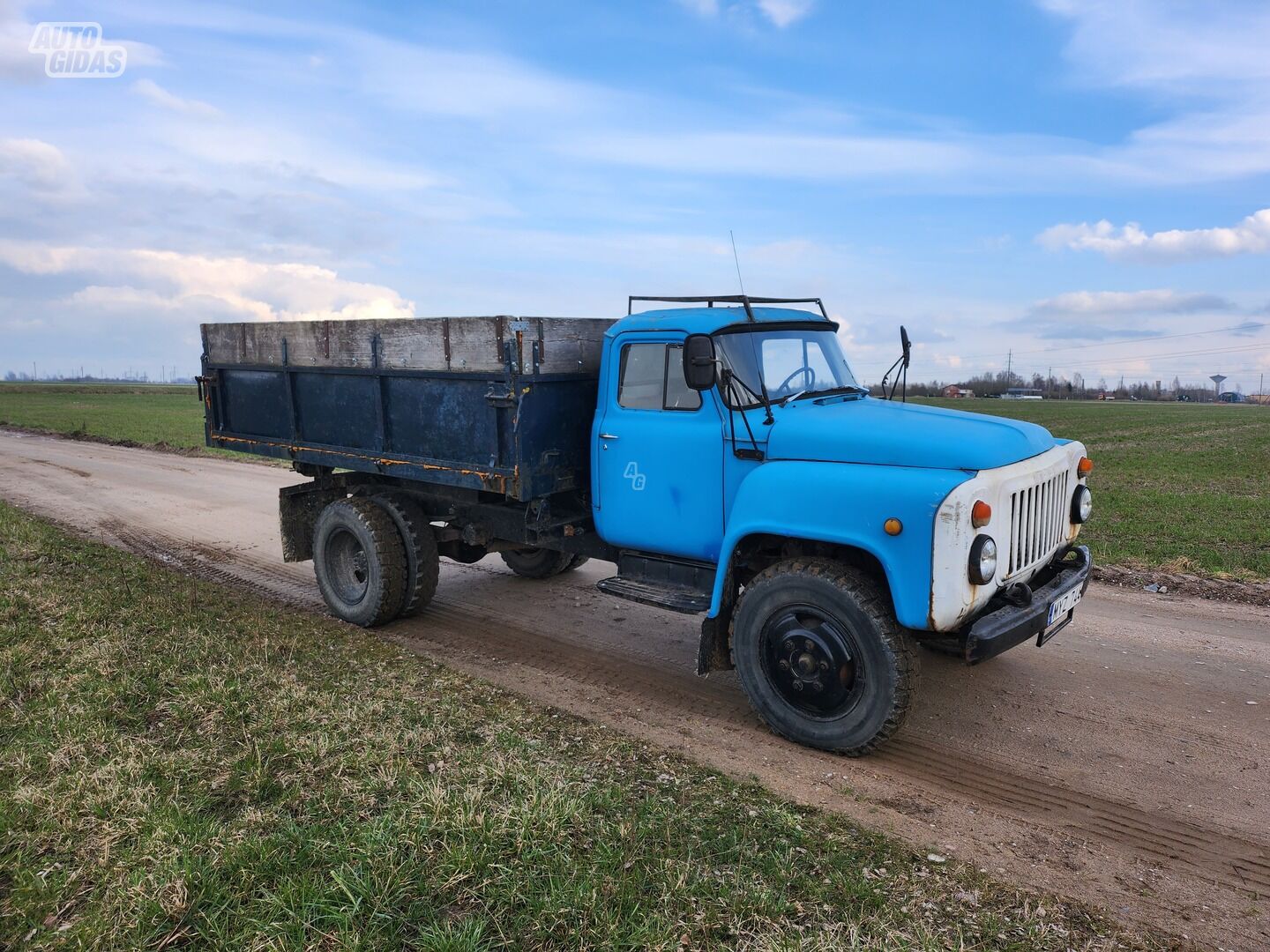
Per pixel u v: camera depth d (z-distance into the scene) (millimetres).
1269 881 3314
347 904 2855
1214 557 8578
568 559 7961
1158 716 4875
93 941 2707
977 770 4234
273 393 7262
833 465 4285
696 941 2740
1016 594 4211
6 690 4727
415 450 6102
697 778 3979
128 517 11375
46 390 75750
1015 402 81312
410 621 6812
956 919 2941
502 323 5223
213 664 5211
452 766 3900
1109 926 2961
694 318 4910
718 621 4734
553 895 2910
